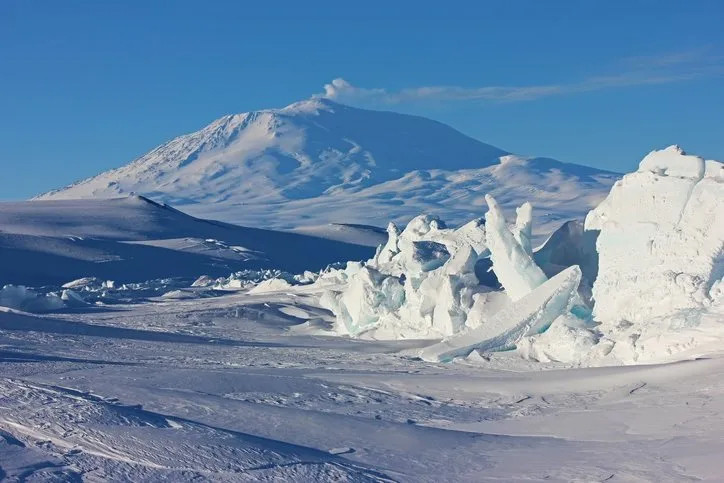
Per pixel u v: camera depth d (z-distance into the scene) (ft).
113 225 432.66
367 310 115.14
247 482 39.04
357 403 61.11
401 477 41.37
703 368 60.80
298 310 147.02
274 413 55.06
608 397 58.13
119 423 47.78
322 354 93.97
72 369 72.69
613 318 80.48
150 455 42.06
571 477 40.83
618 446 46.01
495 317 88.02
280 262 378.32
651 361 69.97
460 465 43.83
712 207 77.15
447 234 123.95
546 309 85.76
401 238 142.00
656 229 80.02
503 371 74.90
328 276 188.14
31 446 43.01
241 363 85.40
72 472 38.96
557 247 101.65
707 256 75.41
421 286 105.91
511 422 54.34
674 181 80.43
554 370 72.38
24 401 52.60
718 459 41.42
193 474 39.63
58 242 330.54
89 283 245.04
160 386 64.13
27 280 271.49
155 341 106.32
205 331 123.44
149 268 317.01
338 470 41.81
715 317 68.80
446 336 99.86
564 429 51.21
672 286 75.15
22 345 93.71
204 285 234.58
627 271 80.89
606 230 85.20
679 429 48.06
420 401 62.03
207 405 56.54
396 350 95.91
